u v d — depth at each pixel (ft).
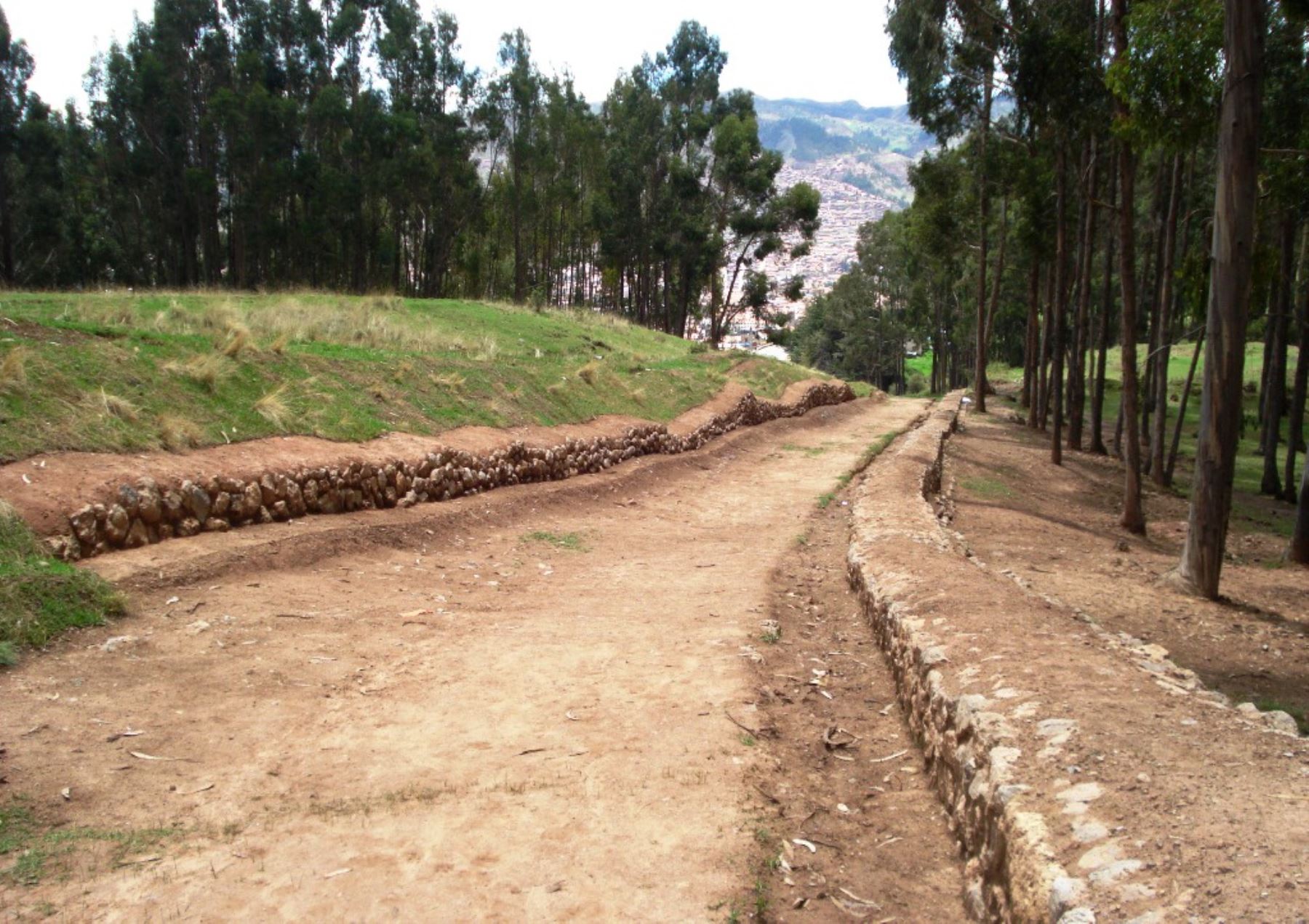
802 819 14.82
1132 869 9.53
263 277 146.61
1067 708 14.30
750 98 198.59
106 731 15.71
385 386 43.47
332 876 12.10
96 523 23.17
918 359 349.41
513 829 13.60
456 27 153.79
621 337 106.32
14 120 138.62
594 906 11.71
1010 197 119.34
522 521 39.42
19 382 25.93
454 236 164.96
